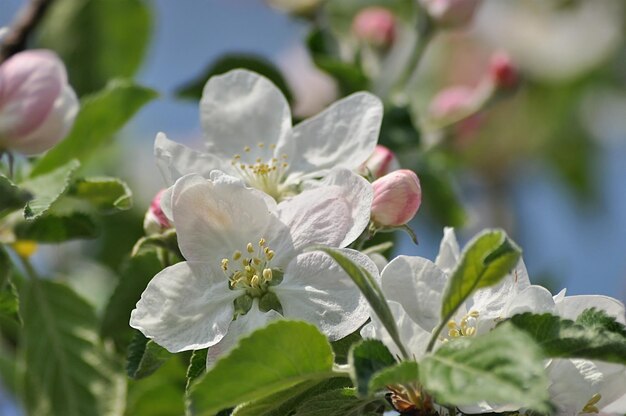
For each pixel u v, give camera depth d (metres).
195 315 0.45
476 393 0.41
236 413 0.44
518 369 0.41
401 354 0.44
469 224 0.60
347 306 0.45
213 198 0.46
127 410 0.53
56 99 0.49
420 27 0.59
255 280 0.45
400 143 0.56
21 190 0.47
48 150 0.51
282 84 0.56
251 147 0.49
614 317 0.44
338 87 0.57
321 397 0.44
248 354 0.42
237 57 0.56
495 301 0.45
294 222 0.46
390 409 0.45
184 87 0.56
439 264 0.45
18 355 0.58
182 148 0.47
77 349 0.52
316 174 0.48
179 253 0.47
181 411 0.53
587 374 0.45
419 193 0.47
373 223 0.47
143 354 0.46
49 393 0.52
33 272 0.52
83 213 0.50
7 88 0.49
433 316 0.44
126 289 0.50
